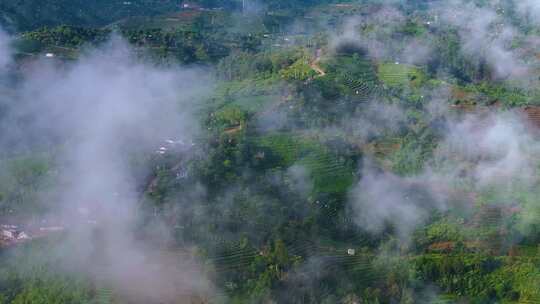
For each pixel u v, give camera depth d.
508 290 70.94
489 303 69.62
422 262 73.75
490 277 72.81
